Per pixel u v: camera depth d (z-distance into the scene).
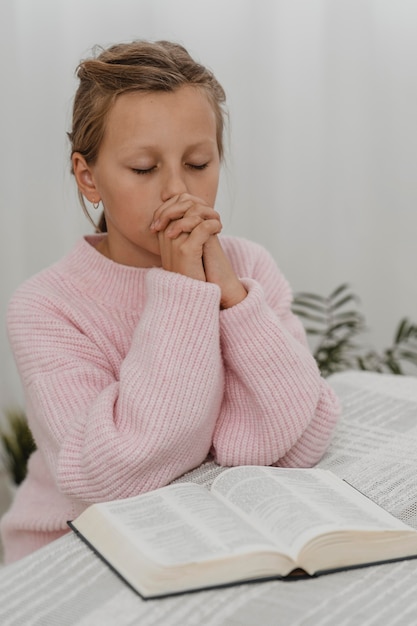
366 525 0.72
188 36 1.94
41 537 1.09
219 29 1.96
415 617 0.62
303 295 2.04
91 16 1.88
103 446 0.86
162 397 0.87
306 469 0.88
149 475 0.88
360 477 0.91
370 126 2.05
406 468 0.93
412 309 2.15
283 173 2.05
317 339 2.20
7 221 1.88
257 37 1.98
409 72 2.02
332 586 0.67
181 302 0.90
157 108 0.91
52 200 1.92
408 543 0.72
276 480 0.82
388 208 2.10
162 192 0.93
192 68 0.96
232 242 1.14
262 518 0.74
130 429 0.87
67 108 1.88
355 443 1.02
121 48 0.99
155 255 1.03
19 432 1.91
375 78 2.02
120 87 0.91
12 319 1.02
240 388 0.97
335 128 2.05
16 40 1.83
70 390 0.94
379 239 2.12
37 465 1.10
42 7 1.85
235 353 0.93
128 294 1.03
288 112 2.03
